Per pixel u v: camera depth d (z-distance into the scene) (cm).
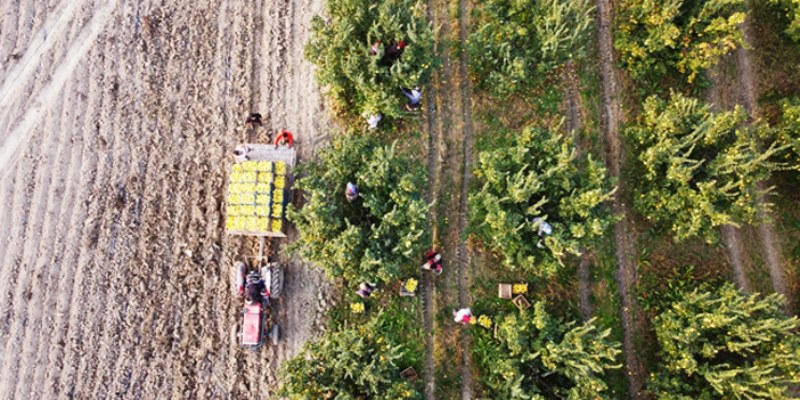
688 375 1677
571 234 1683
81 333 1842
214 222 1898
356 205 1791
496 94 1933
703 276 1836
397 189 1680
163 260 1883
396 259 1686
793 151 1766
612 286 1838
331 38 1769
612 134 1917
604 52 1970
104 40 2022
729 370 1558
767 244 1873
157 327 1845
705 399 1606
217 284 1869
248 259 1867
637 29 1866
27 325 1845
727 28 1698
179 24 2030
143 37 2017
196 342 1836
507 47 1778
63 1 2052
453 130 1930
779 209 1883
